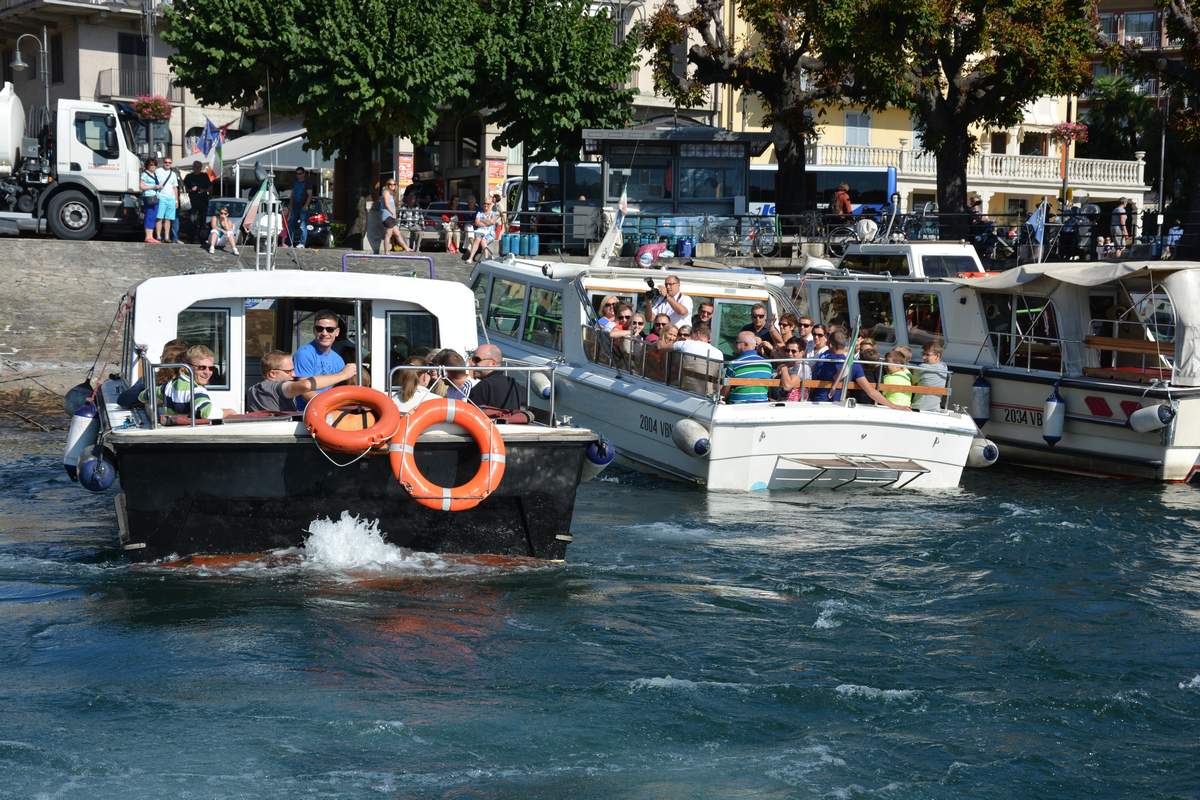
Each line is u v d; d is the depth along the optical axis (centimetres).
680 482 1738
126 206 3250
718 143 3797
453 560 1170
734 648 1008
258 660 940
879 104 3969
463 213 3959
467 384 1235
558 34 4184
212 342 1262
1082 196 6347
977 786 769
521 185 4509
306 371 1230
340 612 1045
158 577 1112
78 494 1595
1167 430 1830
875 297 2261
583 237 3903
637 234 3666
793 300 2391
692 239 3606
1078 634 1064
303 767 768
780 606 1130
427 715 851
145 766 764
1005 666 979
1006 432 2053
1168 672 971
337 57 3669
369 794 738
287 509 1123
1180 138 3756
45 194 3192
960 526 1495
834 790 757
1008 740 836
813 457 1677
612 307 1947
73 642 971
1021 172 6203
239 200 3619
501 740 815
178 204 3519
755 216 3784
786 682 931
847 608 1130
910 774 783
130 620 1020
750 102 5806
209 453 1098
